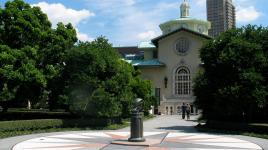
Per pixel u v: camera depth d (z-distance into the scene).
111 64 30.11
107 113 28.73
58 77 30.69
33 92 30.11
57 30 32.66
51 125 26.91
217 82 27.62
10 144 18.55
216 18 158.12
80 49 29.31
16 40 29.64
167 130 27.80
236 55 26.34
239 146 18.44
